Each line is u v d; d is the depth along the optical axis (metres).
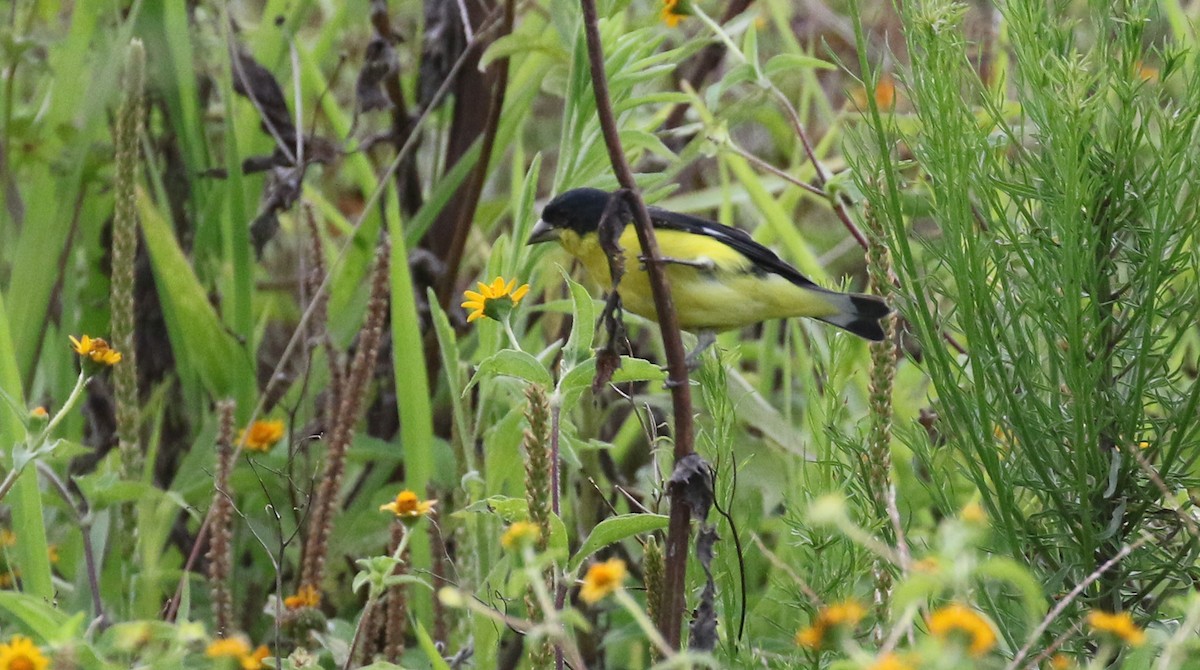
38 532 7.75
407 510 6.82
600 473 10.05
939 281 7.32
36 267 10.35
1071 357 6.60
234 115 11.88
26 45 10.80
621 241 8.05
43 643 6.25
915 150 7.16
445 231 11.59
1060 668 5.87
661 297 5.76
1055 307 6.75
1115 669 6.46
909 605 4.95
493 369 6.55
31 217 10.44
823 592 7.20
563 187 8.84
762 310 7.98
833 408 8.05
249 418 10.53
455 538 8.88
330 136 13.50
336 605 9.73
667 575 5.94
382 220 11.39
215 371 10.46
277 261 13.75
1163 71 6.84
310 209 10.35
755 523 9.63
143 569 8.23
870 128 7.36
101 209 11.26
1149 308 6.62
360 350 8.79
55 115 11.25
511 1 10.32
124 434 8.54
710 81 14.43
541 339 11.20
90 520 8.07
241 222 10.73
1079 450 6.66
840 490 7.27
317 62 12.27
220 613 8.37
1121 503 6.82
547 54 9.55
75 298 10.76
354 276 11.60
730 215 11.46
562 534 6.45
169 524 9.17
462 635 8.45
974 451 7.64
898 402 10.33
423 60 11.32
